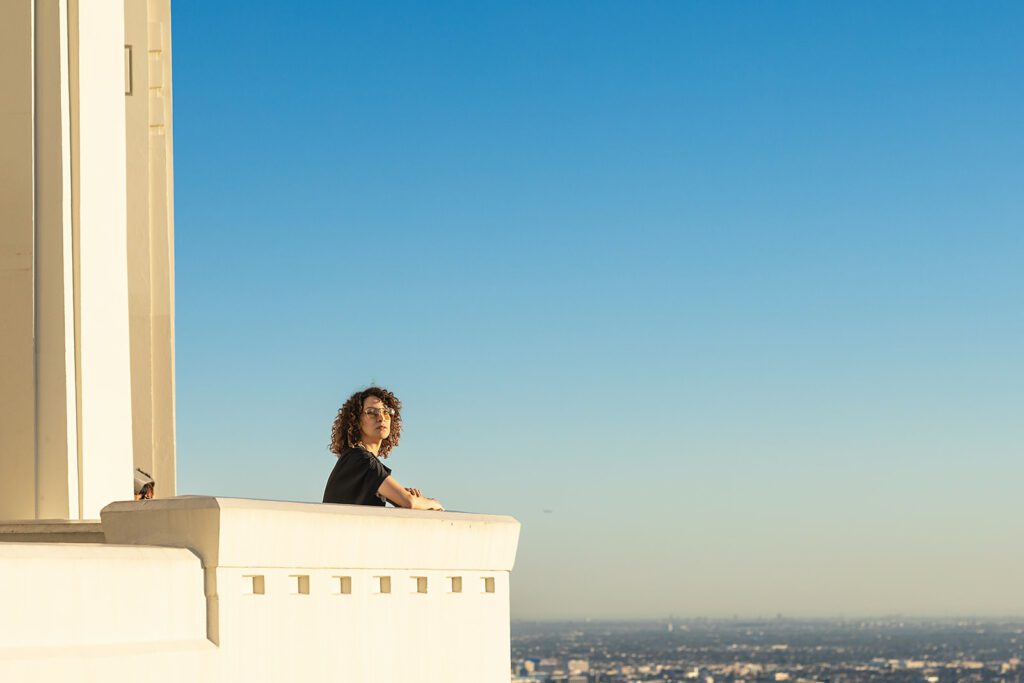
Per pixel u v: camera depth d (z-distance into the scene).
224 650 6.38
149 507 6.56
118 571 5.93
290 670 6.80
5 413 9.17
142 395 14.16
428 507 8.72
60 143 9.41
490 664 8.60
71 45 9.60
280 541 6.75
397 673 7.62
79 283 9.41
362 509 7.39
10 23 9.44
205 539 6.41
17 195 9.32
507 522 8.82
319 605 7.03
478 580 8.55
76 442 9.28
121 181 9.99
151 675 5.92
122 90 10.10
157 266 14.33
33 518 9.09
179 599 6.25
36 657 5.43
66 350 9.25
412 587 7.87
